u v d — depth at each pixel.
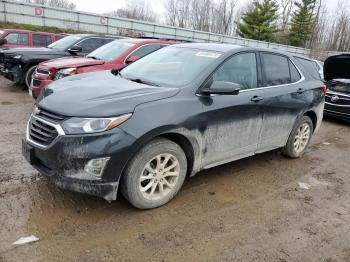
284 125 5.05
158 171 3.58
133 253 2.95
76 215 3.41
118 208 3.60
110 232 3.20
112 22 29.89
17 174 4.14
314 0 56.25
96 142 3.09
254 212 3.82
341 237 3.50
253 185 4.52
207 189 4.25
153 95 3.53
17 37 12.55
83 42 10.15
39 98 4.00
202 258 2.98
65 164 3.13
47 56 9.36
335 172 5.30
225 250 3.11
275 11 48.53
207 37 36.88
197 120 3.69
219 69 4.10
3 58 9.52
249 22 48.62
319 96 5.67
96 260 2.83
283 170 5.15
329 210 4.04
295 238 3.40
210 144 3.96
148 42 8.27
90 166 3.12
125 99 3.37
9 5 24.56
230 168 5.02
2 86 10.21
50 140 3.22
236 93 3.83
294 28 56.62
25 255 2.80
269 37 48.66
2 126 6.07
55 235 3.08
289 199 4.22
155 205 3.64
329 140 7.29
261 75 4.64
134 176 3.36
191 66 4.15
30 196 3.66
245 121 4.30
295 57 5.55
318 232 3.55
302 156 5.92
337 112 8.73
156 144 3.44
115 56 7.85
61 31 26.41
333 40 68.25
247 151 4.57
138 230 3.27
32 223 3.22
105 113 3.15
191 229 3.38
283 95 4.85
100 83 3.93
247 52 4.55
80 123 3.11
